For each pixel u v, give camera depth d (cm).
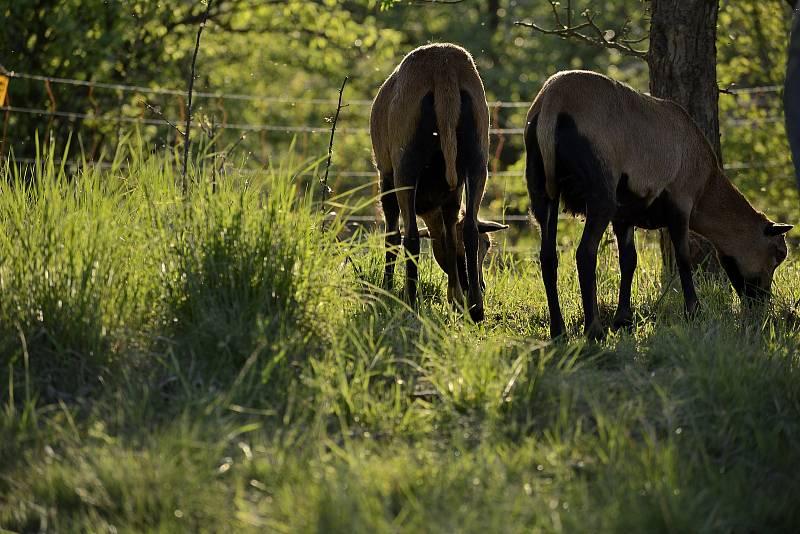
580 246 1027
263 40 2925
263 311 862
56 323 817
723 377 801
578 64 4106
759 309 1195
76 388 784
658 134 1106
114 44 2308
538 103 1058
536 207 1058
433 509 602
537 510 602
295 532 577
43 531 599
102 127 2378
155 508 610
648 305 1230
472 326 1002
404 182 1130
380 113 1234
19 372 787
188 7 2661
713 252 1421
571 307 1212
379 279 1194
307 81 3725
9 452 679
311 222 941
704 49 1383
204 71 2830
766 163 2312
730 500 638
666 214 1169
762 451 719
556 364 898
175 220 916
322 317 880
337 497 600
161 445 667
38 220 904
